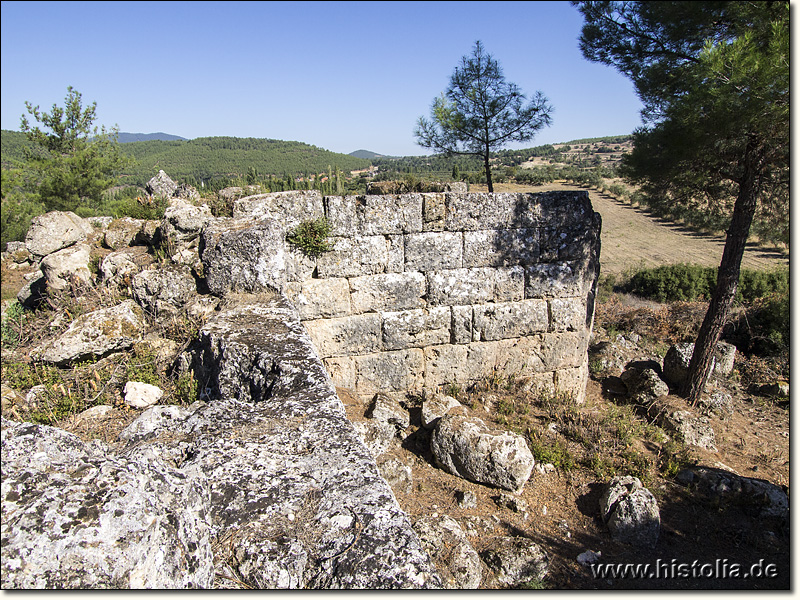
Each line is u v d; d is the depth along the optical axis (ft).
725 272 29.09
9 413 15.72
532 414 26.53
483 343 27.27
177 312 20.52
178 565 6.21
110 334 19.21
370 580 6.60
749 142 26.91
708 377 31.65
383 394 25.64
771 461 26.73
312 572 6.95
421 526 17.90
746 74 22.72
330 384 12.25
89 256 26.76
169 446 9.04
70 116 92.32
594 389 32.86
